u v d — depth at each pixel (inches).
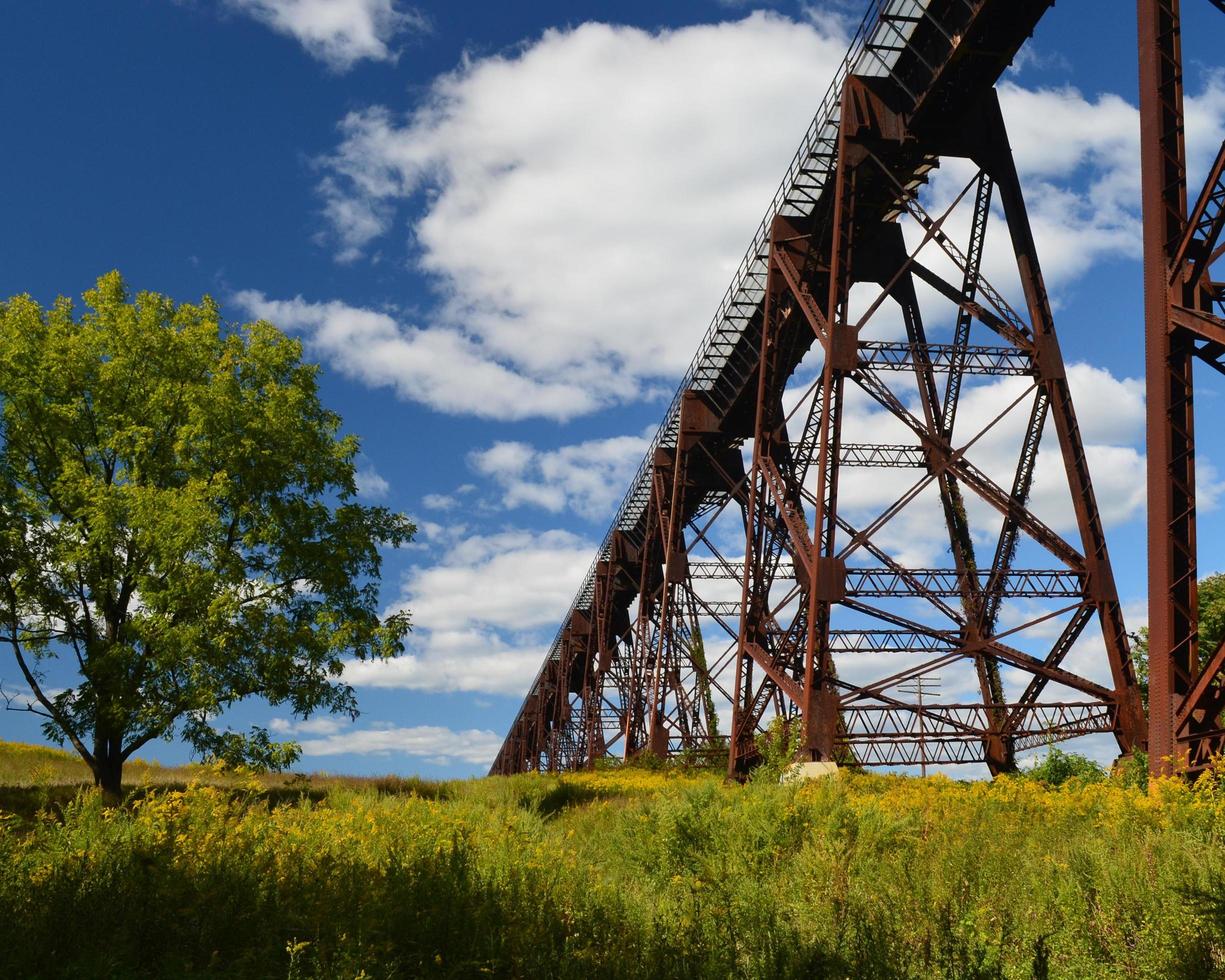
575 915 308.3
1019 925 297.7
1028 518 1045.2
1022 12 935.7
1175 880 299.7
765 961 256.5
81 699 833.5
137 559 882.8
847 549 1046.4
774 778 893.8
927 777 882.8
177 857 328.8
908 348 1068.5
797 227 1284.4
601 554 2460.6
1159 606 599.2
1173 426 609.0
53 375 920.9
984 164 1107.9
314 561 924.0
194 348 967.0
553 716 2992.1
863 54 1111.0
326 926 261.3
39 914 262.2
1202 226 604.7
